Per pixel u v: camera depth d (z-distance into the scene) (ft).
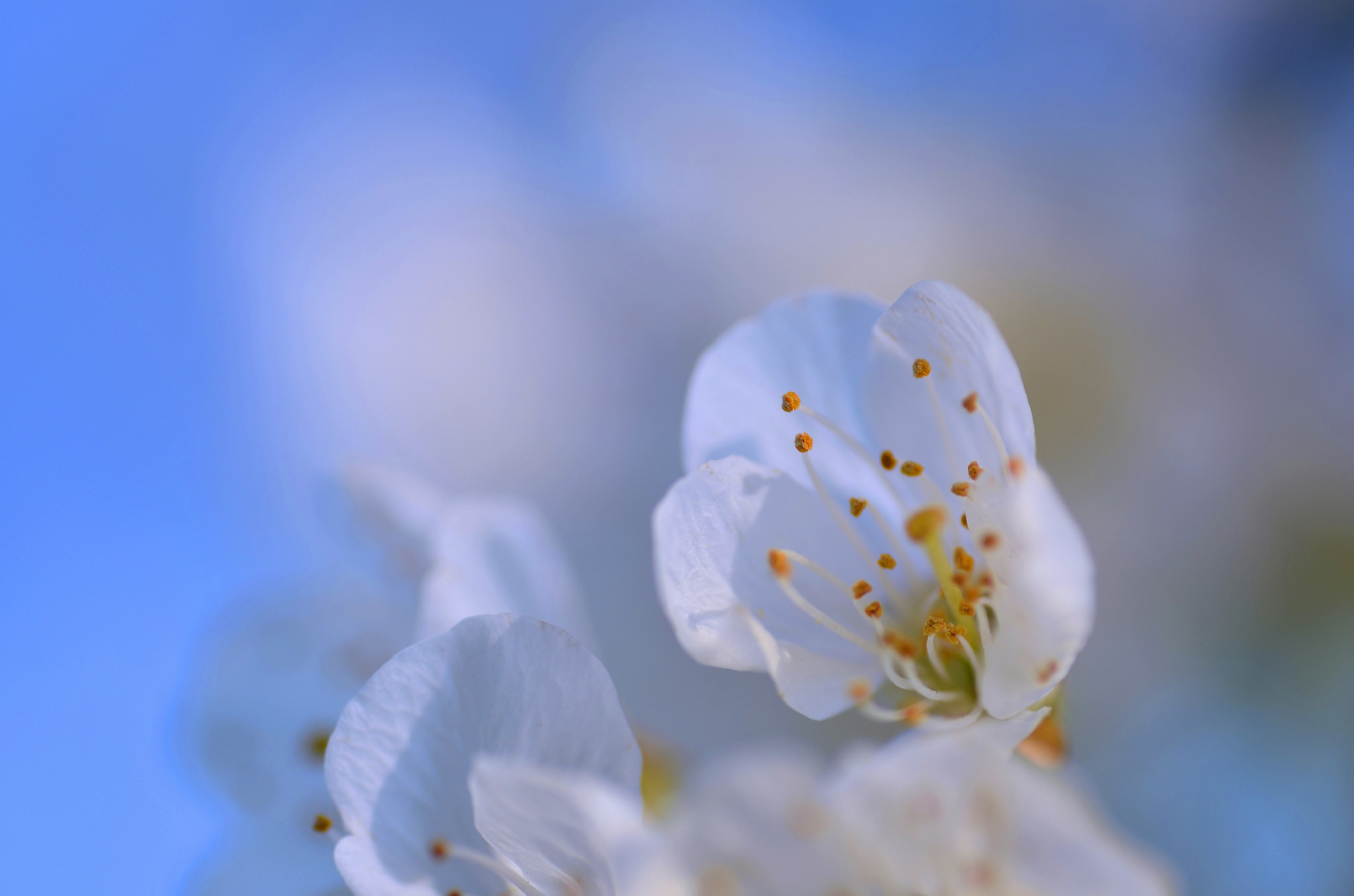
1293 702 0.72
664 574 0.58
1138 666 0.74
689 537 0.58
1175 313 0.84
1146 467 0.80
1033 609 0.56
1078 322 0.84
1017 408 0.57
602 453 0.90
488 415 0.90
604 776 0.57
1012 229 0.90
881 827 0.54
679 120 0.98
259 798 0.64
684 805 0.55
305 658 0.65
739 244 0.95
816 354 0.60
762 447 0.60
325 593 0.65
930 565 0.60
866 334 0.60
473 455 0.89
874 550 0.60
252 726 0.64
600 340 0.93
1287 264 0.85
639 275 0.94
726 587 0.58
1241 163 0.88
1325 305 0.83
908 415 0.59
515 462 0.89
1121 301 0.85
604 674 0.57
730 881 0.54
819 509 0.59
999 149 0.94
